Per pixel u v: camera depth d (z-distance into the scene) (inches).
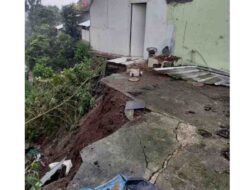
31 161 178.9
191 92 190.4
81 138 167.2
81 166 109.4
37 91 239.9
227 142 121.8
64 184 112.7
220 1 225.3
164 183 96.5
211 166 105.2
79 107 225.9
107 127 152.3
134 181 86.7
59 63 413.7
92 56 366.6
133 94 181.8
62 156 170.4
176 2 265.1
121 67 281.1
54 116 222.2
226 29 224.8
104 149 118.3
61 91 231.3
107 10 362.3
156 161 109.4
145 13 322.7
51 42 443.2
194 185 95.4
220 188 93.7
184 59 268.1
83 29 462.9
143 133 129.9
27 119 209.9
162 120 143.2
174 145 120.3
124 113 156.7
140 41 334.3
